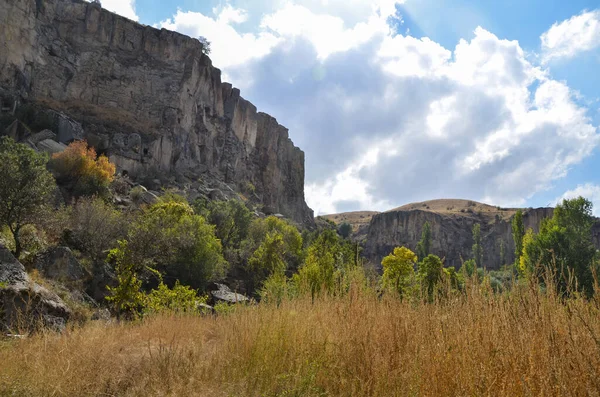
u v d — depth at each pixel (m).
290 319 5.22
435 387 3.07
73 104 70.88
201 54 91.38
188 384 4.43
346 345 4.17
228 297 27.52
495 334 3.04
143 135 73.25
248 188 100.75
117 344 6.59
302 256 50.81
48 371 4.79
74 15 77.94
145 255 17.94
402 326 3.96
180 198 54.31
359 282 5.42
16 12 64.25
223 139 96.06
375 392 3.42
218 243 37.19
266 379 4.33
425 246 100.75
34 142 52.88
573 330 2.76
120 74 78.88
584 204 41.44
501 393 2.68
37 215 21.91
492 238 122.44
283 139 133.00
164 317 9.38
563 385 2.47
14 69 62.84
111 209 34.78
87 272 20.70
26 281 11.23
